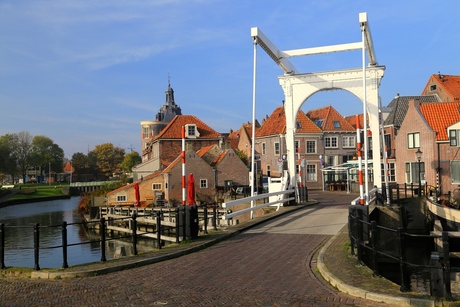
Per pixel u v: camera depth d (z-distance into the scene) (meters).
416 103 32.44
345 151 46.22
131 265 8.84
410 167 32.69
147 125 86.38
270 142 48.28
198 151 42.62
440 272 7.23
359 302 6.17
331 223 14.36
